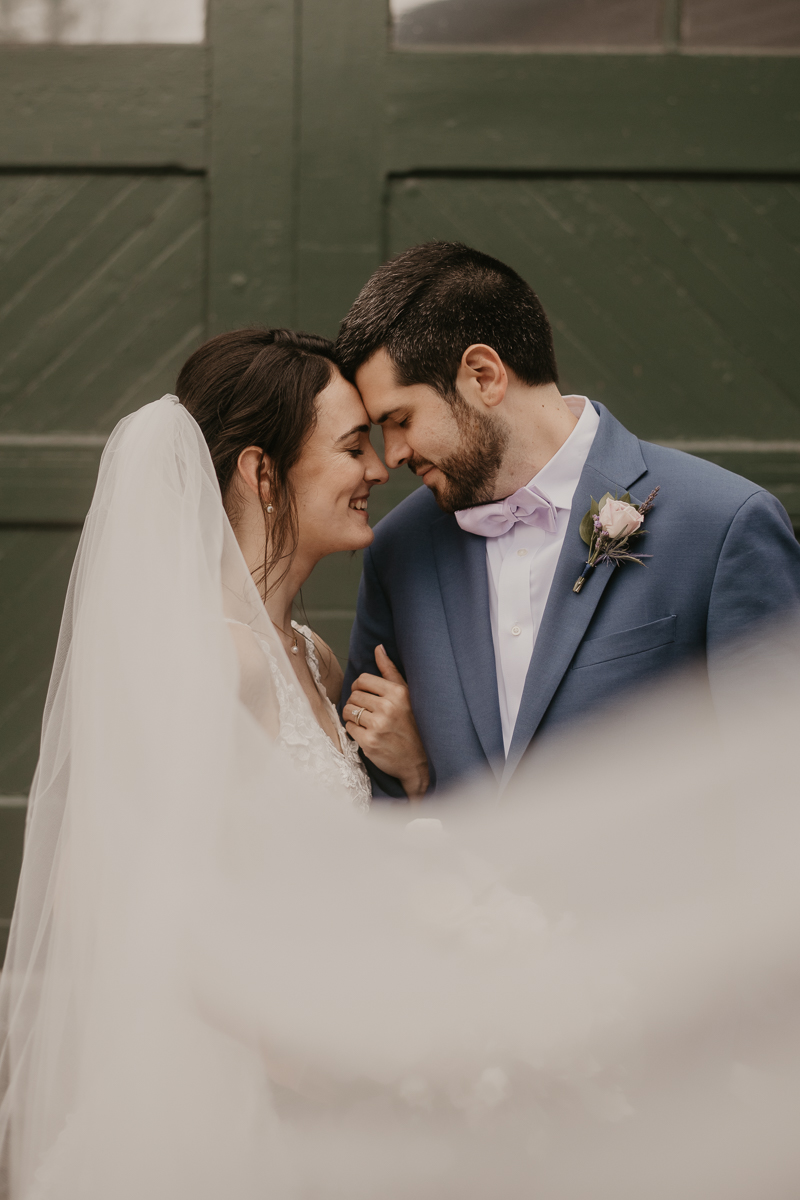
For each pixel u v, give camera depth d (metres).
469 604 1.59
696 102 2.56
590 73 2.57
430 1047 1.14
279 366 1.46
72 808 1.23
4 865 2.65
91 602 1.27
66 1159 1.19
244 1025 1.16
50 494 2.65
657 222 2.60
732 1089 1.34
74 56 2.59
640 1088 1.26
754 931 1.37
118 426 1.41
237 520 1.48
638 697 1.43
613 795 1.42
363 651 1.79
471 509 1.57
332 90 2.58
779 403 2.62
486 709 1.52
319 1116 1.22
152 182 2.63
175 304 2.65
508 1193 1.14
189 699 1.20
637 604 1.44
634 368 2.62
